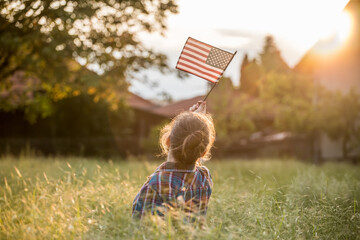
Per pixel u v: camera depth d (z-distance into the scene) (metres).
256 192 4.07
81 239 2.56
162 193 2.50
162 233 2.25
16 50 11.35
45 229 2.73
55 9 10.17
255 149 28.44
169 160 2.58
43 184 4.13
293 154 24.72
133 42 12.22
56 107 20.05
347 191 4.96
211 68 3.44
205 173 2.71
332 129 18.95
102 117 20.80
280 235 3.06
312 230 3.28
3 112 21.38
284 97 21.27
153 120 30.02
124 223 2.47
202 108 3.27
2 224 3.12
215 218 3.20
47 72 12.16
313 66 24.81
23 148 20.19
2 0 9.66
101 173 4.88
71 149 20.58
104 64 11.82
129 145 23.19
